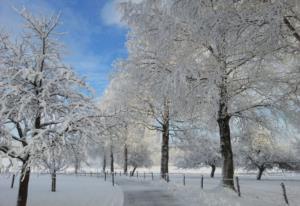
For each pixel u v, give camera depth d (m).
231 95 14.35
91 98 10.76
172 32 9.16
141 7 9.99
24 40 10.80
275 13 6.72
